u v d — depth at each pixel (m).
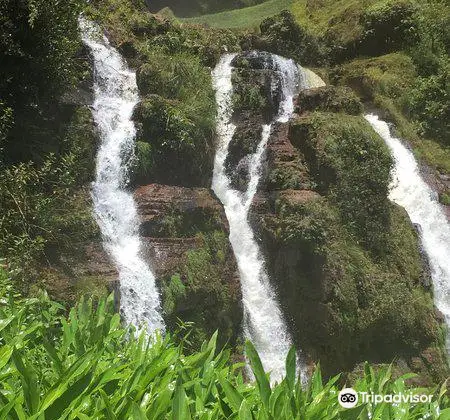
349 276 10.66
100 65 12.73
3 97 9.61
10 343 2.96
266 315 10.88
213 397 2.69
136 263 9.37
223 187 12.88
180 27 16.25
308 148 12.34
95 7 14.85
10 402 2.06
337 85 17.72
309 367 10.34
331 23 20.19
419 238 12.87
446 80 16.98
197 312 9.73
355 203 11.66
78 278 8.22
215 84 14.62
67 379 2.35
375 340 10.87
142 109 11.45
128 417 2.22
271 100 14.34
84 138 10.47
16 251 7.46
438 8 19.25
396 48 18.64
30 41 9.73
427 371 10.84
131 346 3.42
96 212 9.87
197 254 10.18
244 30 18.62
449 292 12.87
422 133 16.48
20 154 9.46
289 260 10.77
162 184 11.27
